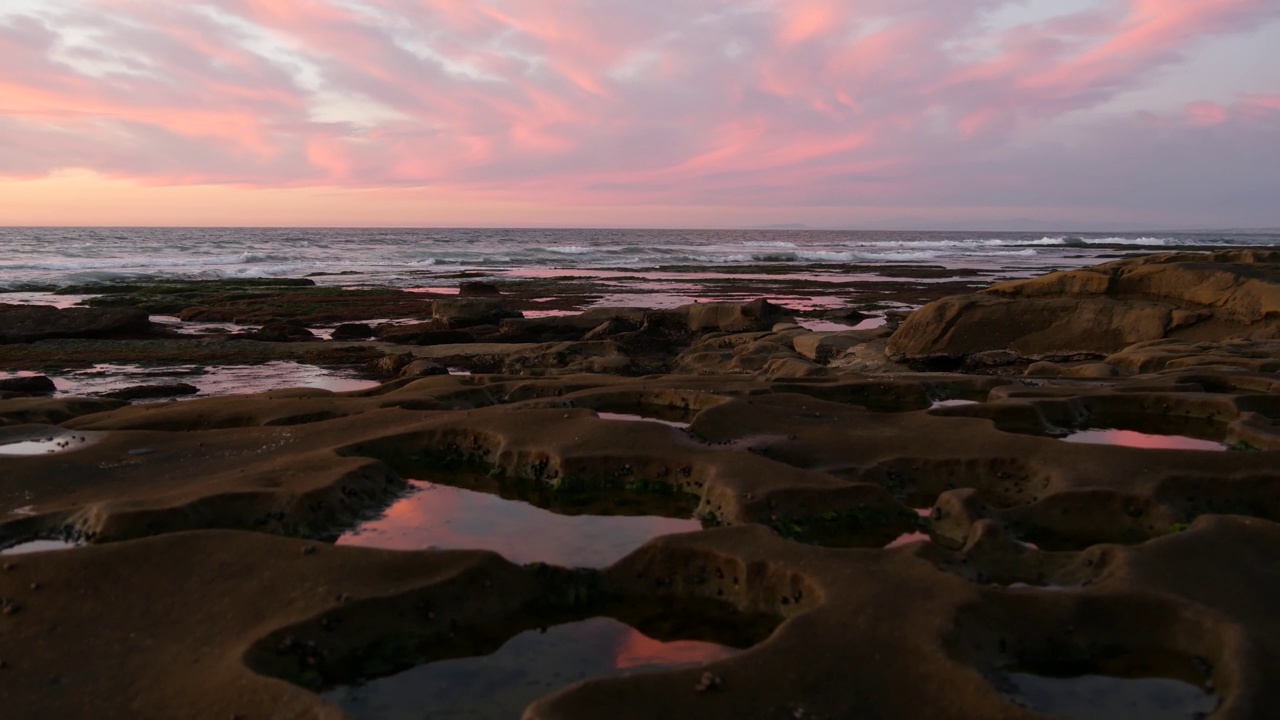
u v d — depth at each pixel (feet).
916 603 13.44
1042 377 39.01
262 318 81.92
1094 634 13.26
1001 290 59.26
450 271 163.12
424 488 23.11
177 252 197.16
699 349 62.59
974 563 16.20
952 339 55.16
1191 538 16.15
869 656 12.03
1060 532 19.27
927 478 22.75
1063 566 16.01
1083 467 21.45
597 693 11.07
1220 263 54.24
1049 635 13.20
